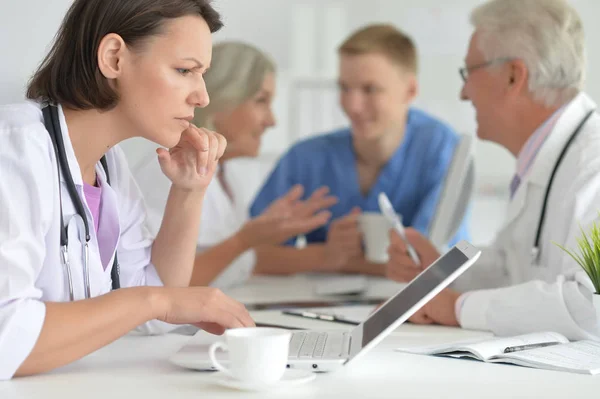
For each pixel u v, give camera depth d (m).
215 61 2.28
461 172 1.90
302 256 2.50
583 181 1.45
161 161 1.30
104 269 1.20
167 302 1.02
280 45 3.54
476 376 0.99
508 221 1.71
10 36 2.51
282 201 2.29
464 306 1.40
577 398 0.87
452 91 3.68
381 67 2.61
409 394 0.89
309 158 2.76
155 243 1.35
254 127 2.34
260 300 1.88
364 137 2.65
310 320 1.50
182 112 1.06
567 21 1.65
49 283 1.06
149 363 1.07
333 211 2.73
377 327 1.00
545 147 1.59
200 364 1.00
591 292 1.28
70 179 1.06
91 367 1.04
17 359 0.92
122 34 1.03
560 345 1.16
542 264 1.58
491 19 1.70
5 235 0.94
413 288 1.00
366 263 2.51
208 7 1.09
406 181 2.68
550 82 1.65
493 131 1.76
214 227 2.24
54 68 1.05
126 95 1.05
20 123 1.00
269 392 0.89
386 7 3.64
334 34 3.61
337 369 0.99
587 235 1.39
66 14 1.07
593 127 1.57
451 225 2.05
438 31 3.65
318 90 3.63
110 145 1.12
